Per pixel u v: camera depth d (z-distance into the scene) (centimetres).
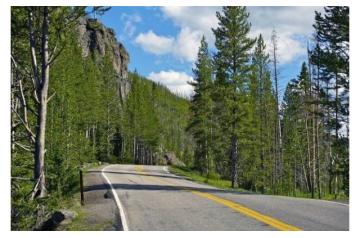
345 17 2817
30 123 2206
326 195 4503
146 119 9044
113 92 8212
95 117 6606
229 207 1407
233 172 3791
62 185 2156
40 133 1631
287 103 5881
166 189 2092
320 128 4962
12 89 1866
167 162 9938
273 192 4831
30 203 1462
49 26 1684
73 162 3092
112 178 2788
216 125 5219
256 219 1168
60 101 3362
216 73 3941
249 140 4150
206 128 5291
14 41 1922
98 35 10631
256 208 1378
